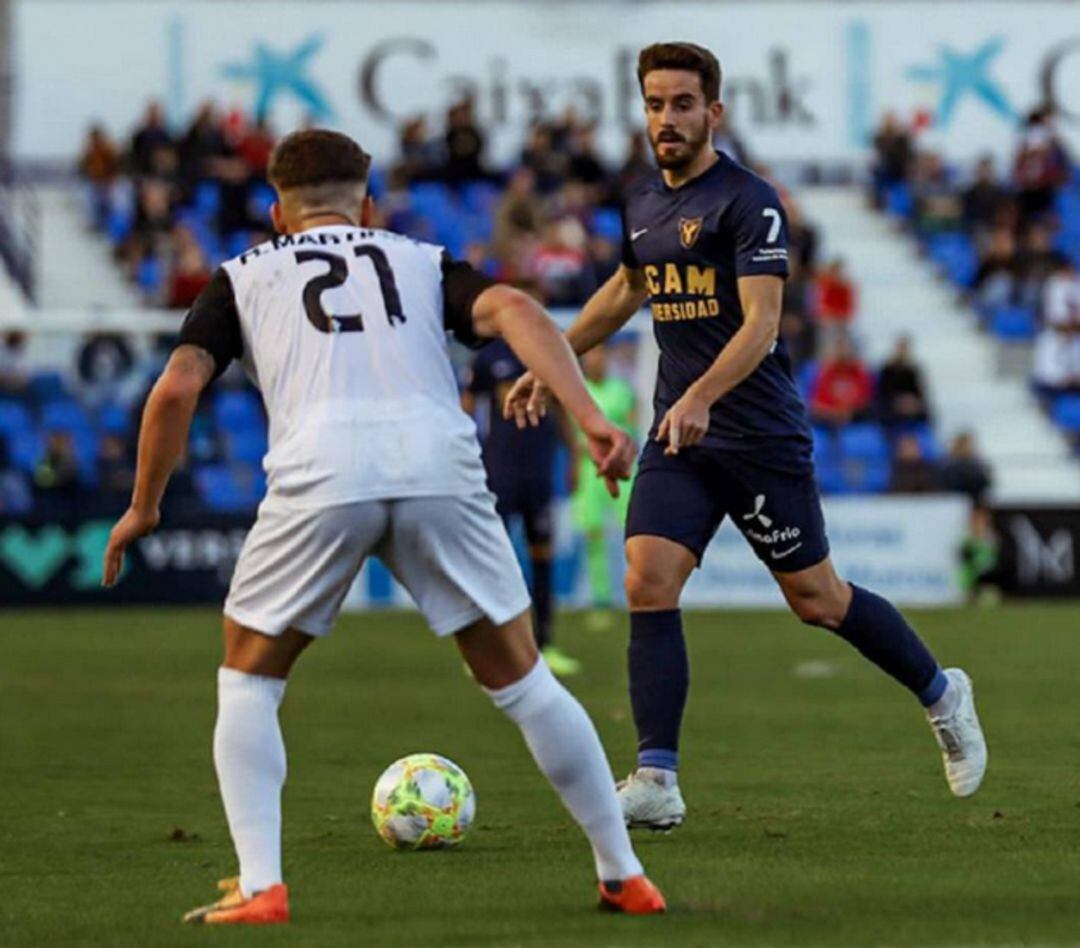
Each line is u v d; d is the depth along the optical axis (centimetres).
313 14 10056
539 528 4906
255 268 1961
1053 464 8769
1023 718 3859
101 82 10006
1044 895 2083
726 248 2589
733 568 7519
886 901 2050
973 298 9662
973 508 7675
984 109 10369
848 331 9056
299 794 2983
